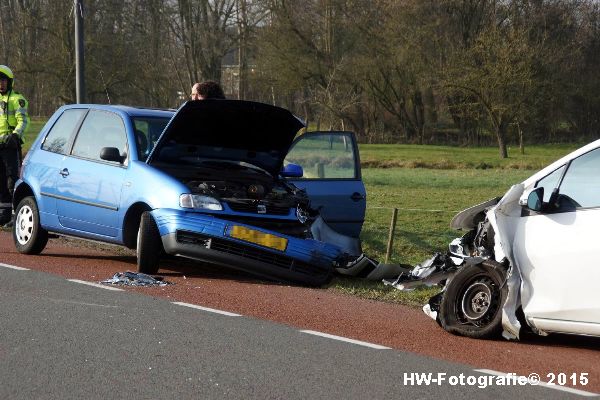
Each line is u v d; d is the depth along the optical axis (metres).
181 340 11.73
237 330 12.49
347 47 103.06
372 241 23.64
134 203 17.39
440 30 99.94
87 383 9.62
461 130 106.44
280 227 17.27
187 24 95.25
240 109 17.28
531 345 12.55
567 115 103.38
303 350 11.46
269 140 18.34
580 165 12.27
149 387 9.55
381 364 10.91
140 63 85.81
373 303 15.45
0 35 92.06
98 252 20.69
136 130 18.34
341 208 19.33
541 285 12.12
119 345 11.34
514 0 97.56
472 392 9.82
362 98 107.62
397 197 36.94
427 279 14.18
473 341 12.60
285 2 98.81
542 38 92.44
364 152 87.62
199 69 96.31
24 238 19.61
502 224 12.63
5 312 13.09
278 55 99.62
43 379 9.74
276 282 17.19
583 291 11.66
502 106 84.56
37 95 90.06
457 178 50.31
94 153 18.70
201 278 17.27
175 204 16.72
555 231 12.09
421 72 100.88
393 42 100.12
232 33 98.69
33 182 19.53
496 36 87.50
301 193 18.28
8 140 23.58
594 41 101.56
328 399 9.31
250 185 17.41
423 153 87.00
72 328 12.20
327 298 15.66
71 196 18.64
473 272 12.91
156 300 14.50
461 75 87.94
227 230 16.45
